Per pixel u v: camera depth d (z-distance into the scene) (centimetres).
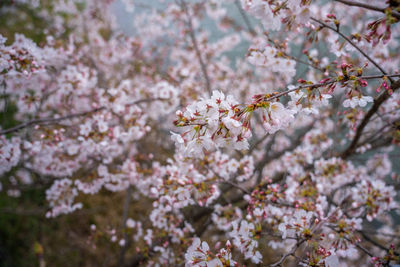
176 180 243
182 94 391
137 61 464
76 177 375
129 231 354
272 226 260
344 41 202
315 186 303
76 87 329
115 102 327
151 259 340
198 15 475
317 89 154
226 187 359
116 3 625
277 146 496
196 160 277
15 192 520
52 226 552
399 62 358
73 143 332
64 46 361
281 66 247
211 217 316
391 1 142
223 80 480
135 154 412
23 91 322
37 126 290
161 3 572
